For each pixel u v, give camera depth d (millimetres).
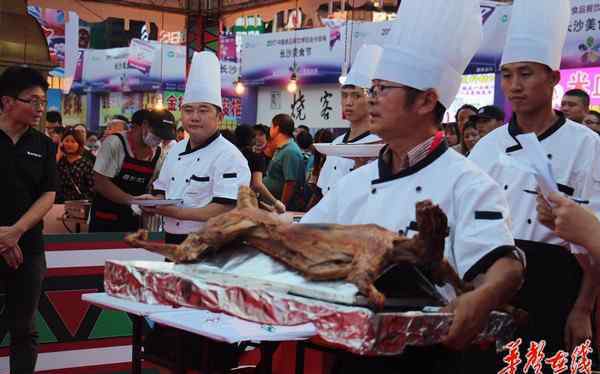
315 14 12023
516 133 3191
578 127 3145
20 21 5871
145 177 5410
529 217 3086
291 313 1810
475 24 2205
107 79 22781
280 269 2027
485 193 2045
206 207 4320
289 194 7762
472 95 10062
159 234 4941
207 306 2029
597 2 8586
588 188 3107
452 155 2146
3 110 3924
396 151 2211
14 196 3910
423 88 2107
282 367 3158
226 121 17703
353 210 2287
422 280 1927
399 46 2135
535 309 3023
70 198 7520
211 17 13594
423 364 2076
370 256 1811
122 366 4809
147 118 5316
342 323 1693
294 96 14484
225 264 2199
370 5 13945
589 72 8703
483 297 1882
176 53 20688
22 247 3939
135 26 29859
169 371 3242
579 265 2998
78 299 4684
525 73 3105
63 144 7578
